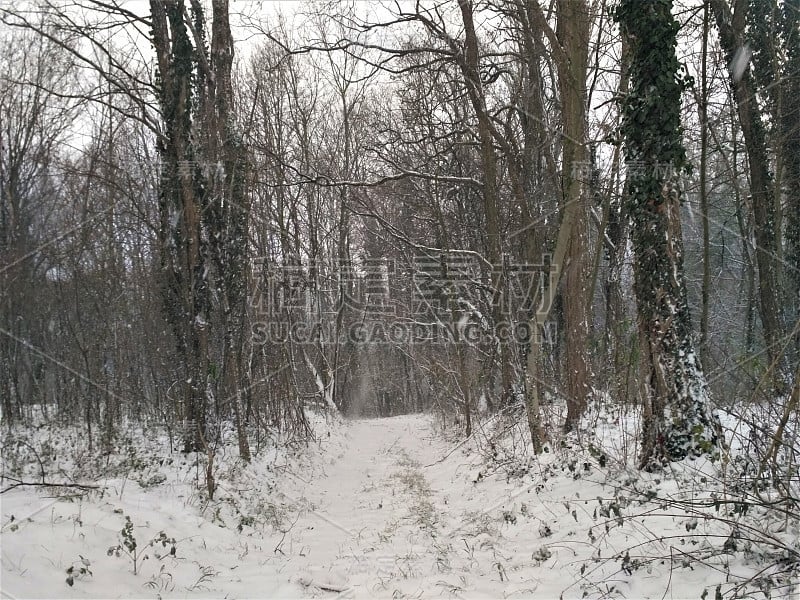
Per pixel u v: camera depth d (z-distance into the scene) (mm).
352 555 7094
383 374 39500
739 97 13789
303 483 11664
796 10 13773
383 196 22734
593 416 10531
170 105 10953
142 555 5891
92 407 13008
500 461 10719
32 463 9102
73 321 12805
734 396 7266
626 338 11508
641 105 7656
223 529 7578
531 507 8078
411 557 6848
